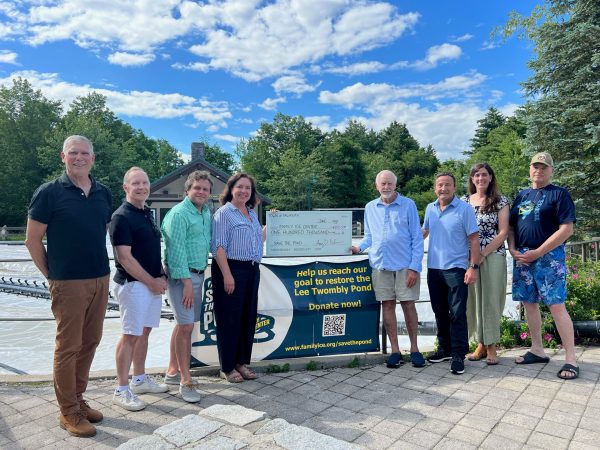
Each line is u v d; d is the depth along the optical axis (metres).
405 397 3.45
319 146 58.41
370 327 4.54
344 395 3.53
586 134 11.28
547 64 12.15
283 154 54.28
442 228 4.13
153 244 3.37
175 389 3.70
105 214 3.10
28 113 50.44
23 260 5.06
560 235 3.81
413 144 77.06
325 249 4.48
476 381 3.76
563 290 3.90
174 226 3.47
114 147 48.12
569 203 3.87
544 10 12.68
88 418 3.04
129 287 3.27
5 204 46.28
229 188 3.97
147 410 3.26
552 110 11.82
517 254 4.07
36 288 11.46
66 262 2.87
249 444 2.58
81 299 2.92
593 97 11.12
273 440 2.62
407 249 4.20
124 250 3.19
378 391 3.59
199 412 3.12
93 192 3.03
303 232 4.45
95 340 3.13
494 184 4.18
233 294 3.79
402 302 4.27
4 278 13.27
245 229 3.82
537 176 4.03
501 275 4.10
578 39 11.35
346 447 2.54
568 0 12.27
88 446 2.73
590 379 3.71
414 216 4.22
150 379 3.65
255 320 3.98
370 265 4.39
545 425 2.92
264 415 3.01
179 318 3.49
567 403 3.26
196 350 4.12
